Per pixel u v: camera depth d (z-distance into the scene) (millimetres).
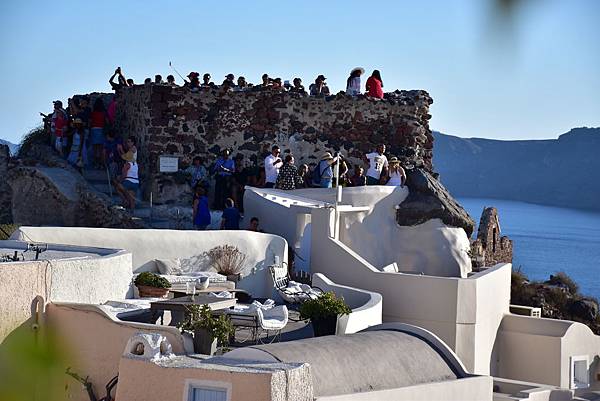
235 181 35781
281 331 26234
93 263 23062
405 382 21719
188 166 36312
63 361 21344
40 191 34188
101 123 36469
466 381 22812
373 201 35594
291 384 18375
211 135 36781
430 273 35844
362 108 38594
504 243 43906
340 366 20719
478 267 38000
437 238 35969
